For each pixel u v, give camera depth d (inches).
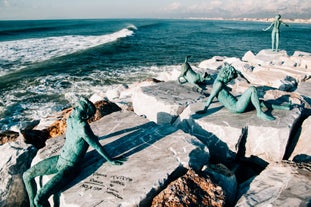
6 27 4001.0
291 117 271.7
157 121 335.6
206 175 195.6
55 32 2910.9
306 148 248.2
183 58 1258.0
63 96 674.2
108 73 921.5
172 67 1026.1
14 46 1518.2
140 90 373.7
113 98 559.2
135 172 193.6
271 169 210.8
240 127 256.5
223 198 178.1
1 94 684.7
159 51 1487.5
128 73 922.1
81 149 191.6
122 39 2078.0
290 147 264.7
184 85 401.7
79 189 185.6
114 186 182.7
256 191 191.6
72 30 3292.3
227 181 203.0
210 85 409.4
